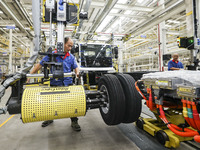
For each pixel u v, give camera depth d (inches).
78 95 64.1
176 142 63.1
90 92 73.1
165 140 66.7
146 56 469.7
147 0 249.9
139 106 73.9
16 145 72.6
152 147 69.0
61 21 72.9
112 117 71.9
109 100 74.2
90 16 274.2
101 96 79.9
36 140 77.8
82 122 105.0
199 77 43.7
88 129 91.9
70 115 62.9
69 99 62.1
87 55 193.0
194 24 133.8
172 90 51.3
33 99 58.6
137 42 468.8
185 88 41.9
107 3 176.2
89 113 128.6
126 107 75.7
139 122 90.3
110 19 313.9
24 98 58.2
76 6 77.0
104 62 201.8
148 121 88.3
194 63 131.6
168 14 179.6
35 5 66.4
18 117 119.2
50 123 103.3
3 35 394.9
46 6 68.1
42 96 60.1
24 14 244.8
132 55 540.4
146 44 459.2
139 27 224.2
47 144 73.1
